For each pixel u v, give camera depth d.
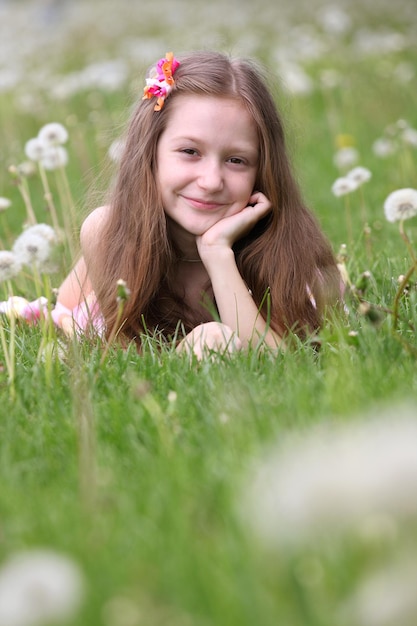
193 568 1.71
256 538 1.72
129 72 10.08
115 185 3.76
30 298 4.21
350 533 1.53
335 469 1.38
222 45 4.73
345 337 3.05
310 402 2.51
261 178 3.66
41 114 8.84
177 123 3.54
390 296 3.68
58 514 2.01
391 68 10.09
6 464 2.35
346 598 1.54
